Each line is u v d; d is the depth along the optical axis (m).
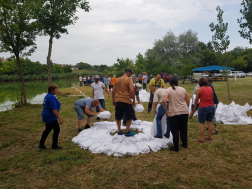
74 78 82.94
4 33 10.66
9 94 19.80
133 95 4.52
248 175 3.19
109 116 5.45
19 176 3.33
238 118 6.43
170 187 2.89
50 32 13.87
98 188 2.92
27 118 7.96
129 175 3.27
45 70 84.88
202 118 4.73
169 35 47.88
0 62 60.59
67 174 3.35
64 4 13.74
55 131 4.44
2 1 10.22
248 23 10.65
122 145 4.32
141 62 50.16
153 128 4.96
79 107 5.68
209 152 4.17
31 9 11.76
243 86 20.19
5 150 4.52
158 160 3.82
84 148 4.48
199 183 2.98
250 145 4.48
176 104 4.20
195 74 29.38
